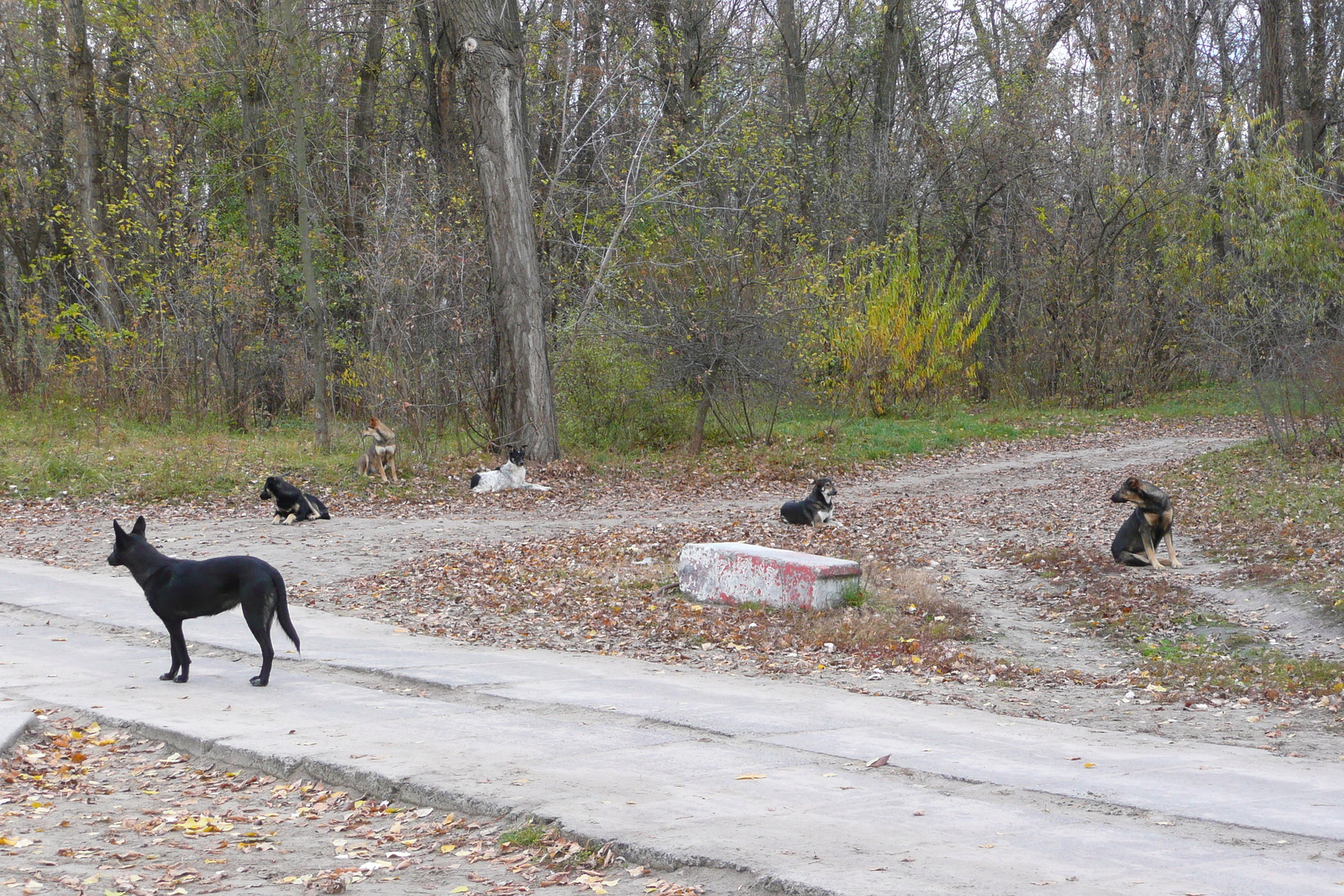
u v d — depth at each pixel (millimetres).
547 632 11055
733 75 33250
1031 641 10766
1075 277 37375
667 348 25812
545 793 5609
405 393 23766
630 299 26938
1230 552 14047
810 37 41125
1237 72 43906
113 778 6250
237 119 32281
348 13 32344
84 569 13539
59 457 20234
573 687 8508
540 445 23969
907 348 32344
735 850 4738
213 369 27891
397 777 5879
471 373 24734
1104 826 5184
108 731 7078
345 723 7152
